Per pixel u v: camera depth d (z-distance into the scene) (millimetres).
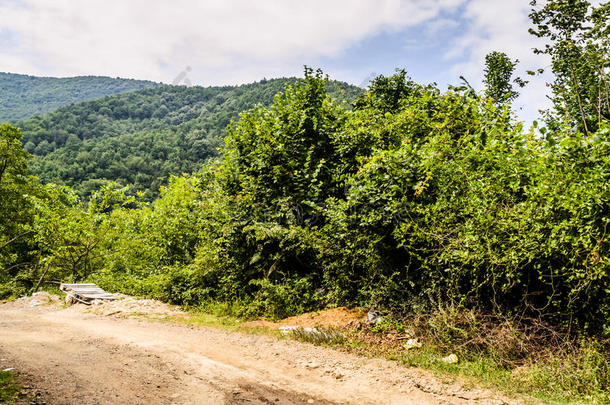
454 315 6375
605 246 4875
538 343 5691
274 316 9289
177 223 15023
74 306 11484
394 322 7473
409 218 7559
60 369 4941
